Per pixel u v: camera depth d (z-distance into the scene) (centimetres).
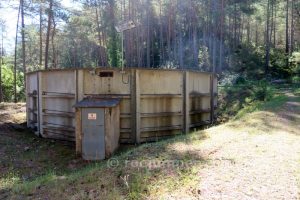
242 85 2012
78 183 423
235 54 3550
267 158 484
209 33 3253
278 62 3509
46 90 995
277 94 1633
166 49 3428
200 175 416
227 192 365
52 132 978
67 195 388
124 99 893
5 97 2706
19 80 2788
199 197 354
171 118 962
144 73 904
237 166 448
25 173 660
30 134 1035
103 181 416
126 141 900
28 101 1144
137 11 3362
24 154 805
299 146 559
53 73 967
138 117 894
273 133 664
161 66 3234
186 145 578
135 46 3375
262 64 3484
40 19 2650
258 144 568
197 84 1070
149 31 3400
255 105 1302
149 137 923
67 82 928
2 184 547
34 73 1062
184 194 364
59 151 841
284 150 529
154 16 3447
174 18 3369
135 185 391
